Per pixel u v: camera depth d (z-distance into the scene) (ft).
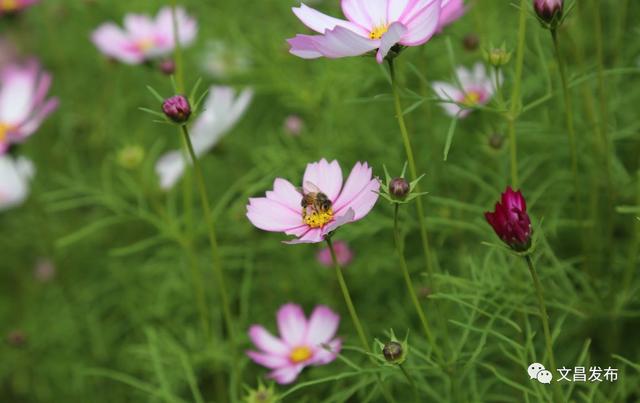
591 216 2.86
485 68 3.14
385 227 3.03
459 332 2.77
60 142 4.32
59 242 2.99
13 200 4.06
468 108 2.33
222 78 4.29
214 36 4.24
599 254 2.83
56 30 4.85
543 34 2.99
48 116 4.50
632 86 3.19
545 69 2.51
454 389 2.35
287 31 3.69
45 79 3.31
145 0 4.37
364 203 2.12
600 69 2.59
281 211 2.21
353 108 3.38
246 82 4.24
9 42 4.93
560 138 3.00
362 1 2.22
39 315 3.85
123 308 3.72
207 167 3.92
